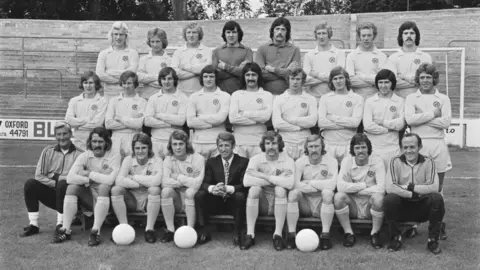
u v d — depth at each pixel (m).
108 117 7.17
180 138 6.38
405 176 6.11
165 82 7.06
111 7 29.44
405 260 5.63
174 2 23.55
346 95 6.89
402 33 7.34
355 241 6.30
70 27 21.20
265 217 6.36
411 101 6.75
